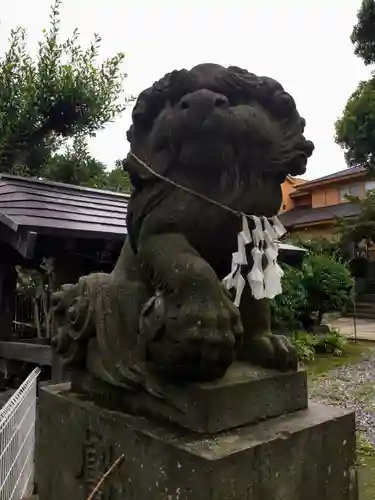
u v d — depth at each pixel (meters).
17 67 7.82
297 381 1.54
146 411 1.46
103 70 8.19
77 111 7.72
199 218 1.41
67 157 9.70
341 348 7.80
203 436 1.29
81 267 3.91
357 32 12.02
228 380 1.37
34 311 5.49
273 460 1.29
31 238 3.22
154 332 1.31
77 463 1.61
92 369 1.69
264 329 1.58
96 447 1.54
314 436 1.41
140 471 1.35
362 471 2.89
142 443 1.35
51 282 4.22
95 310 1.69
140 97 1.52
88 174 9.72
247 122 1.37
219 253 1.49
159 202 1.45
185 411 1.34
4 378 4.15
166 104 1.48
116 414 1.50
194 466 1.19
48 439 1.80
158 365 1.33
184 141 1.40
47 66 7.64
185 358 1.27
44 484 1.80
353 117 11.46
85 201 4.78
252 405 1.40
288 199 21.78
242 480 1.21
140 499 1.34
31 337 5.25
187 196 1.42
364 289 15.66
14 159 8.14
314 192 20.34
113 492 1.43
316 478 1.40
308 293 8.48
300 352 7.08
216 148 1.37
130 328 1.53
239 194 1.42
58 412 1.74
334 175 20.06
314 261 8.79
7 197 4.18
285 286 7.83
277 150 1.44
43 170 8.92
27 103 7.46
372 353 7.80
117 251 3.87
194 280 1.30
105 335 1.61
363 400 4.90
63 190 5.08
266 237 1.47
